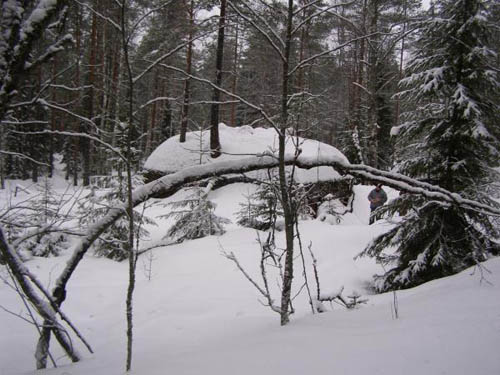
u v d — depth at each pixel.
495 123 5.59
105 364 2.99
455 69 5.60
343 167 4.34
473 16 5.32
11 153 2.78
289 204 3.39
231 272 6.70
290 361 2.02
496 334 2.00
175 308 5.28
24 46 2.29
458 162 5.48
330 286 6.09
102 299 5.92
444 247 5.40
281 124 3.20
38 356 3.06
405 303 3.23
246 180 3.97
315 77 5.15
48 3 2.33
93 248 8.36
